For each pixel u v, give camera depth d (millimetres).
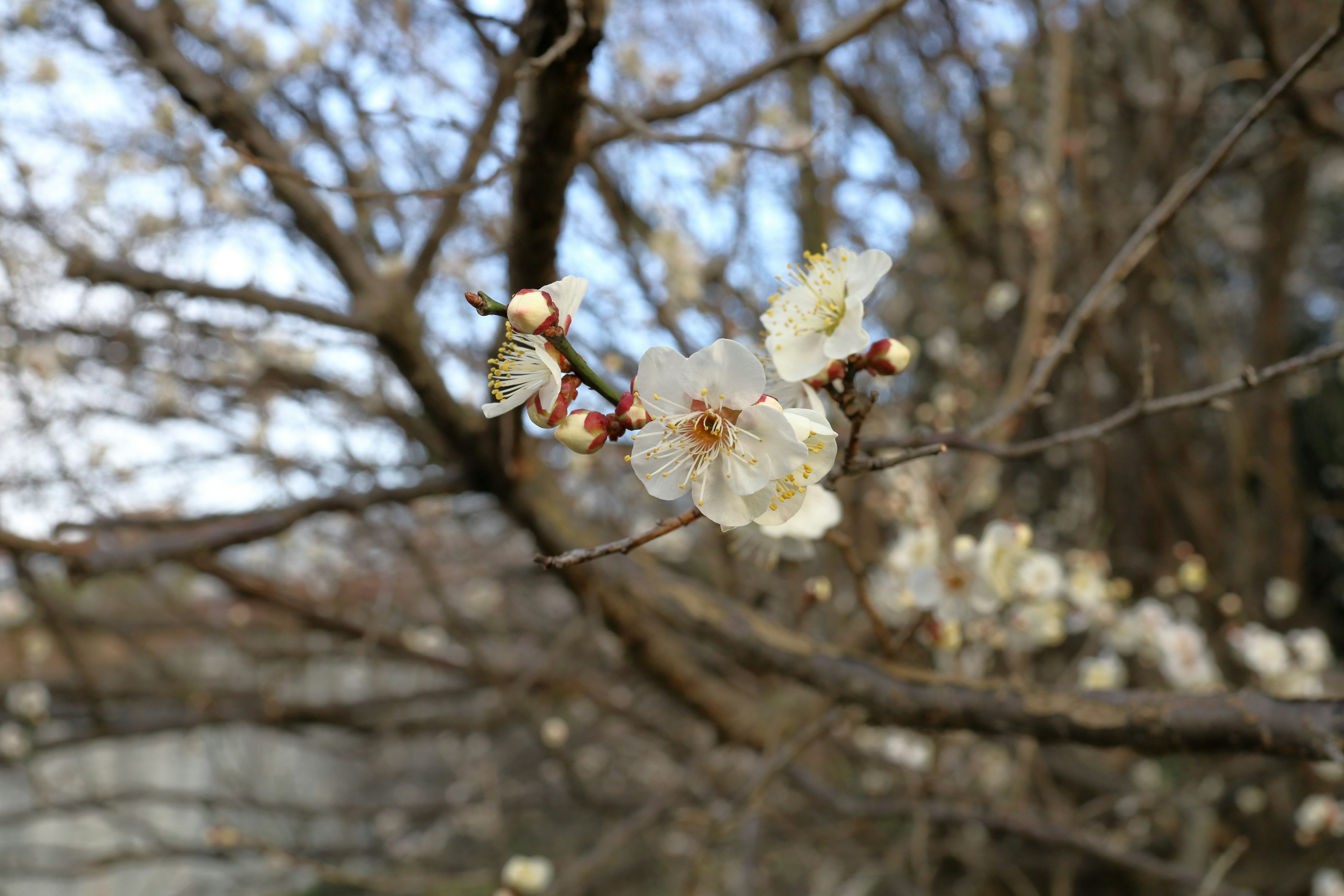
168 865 6402
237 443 3891
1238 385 1576
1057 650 5156
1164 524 5766
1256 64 4402
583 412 1098
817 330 1298
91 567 2619
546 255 2090
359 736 5852
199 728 5352
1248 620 5250
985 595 2178
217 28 3334
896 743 4008
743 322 4207
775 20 3822
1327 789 4895
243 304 2508
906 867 4805
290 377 3549
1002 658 4250
